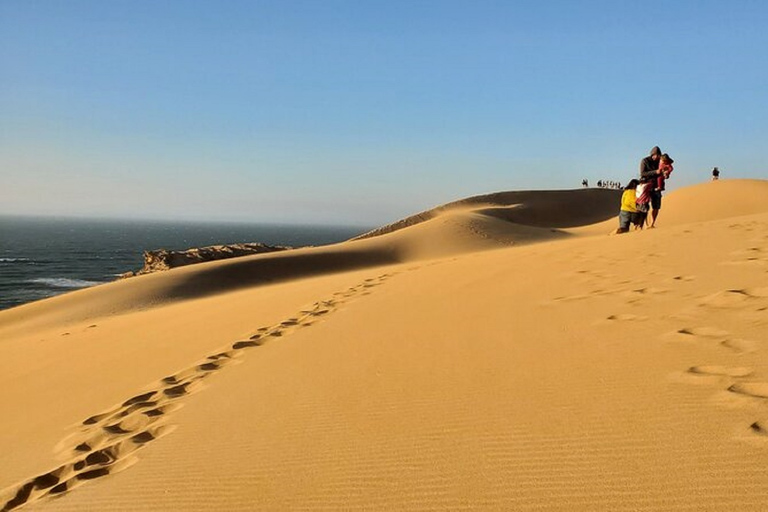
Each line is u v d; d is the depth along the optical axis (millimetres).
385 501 2773
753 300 5203
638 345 4469
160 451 4109
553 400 3635
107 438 4910
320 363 5758
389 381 4695
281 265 38719
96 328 16188
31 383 8859
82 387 7695
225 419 4539
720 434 2801
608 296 6559
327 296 12312
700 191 42156
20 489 4102
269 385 5281
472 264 12562
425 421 3682
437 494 2742
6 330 26391
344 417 4039
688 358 3957
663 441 2842
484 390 4059
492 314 6637
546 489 2613
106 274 85375
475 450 3135
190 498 3225
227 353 7582
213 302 17656
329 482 3080
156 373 7484
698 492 2361
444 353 5266
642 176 14477
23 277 79312
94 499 3480
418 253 46281
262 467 3441
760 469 2430
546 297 7129
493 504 2566
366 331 6953
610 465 2715
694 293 5945
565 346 4801
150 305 28922
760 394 3168
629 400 3422
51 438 5449
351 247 45500
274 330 8695
